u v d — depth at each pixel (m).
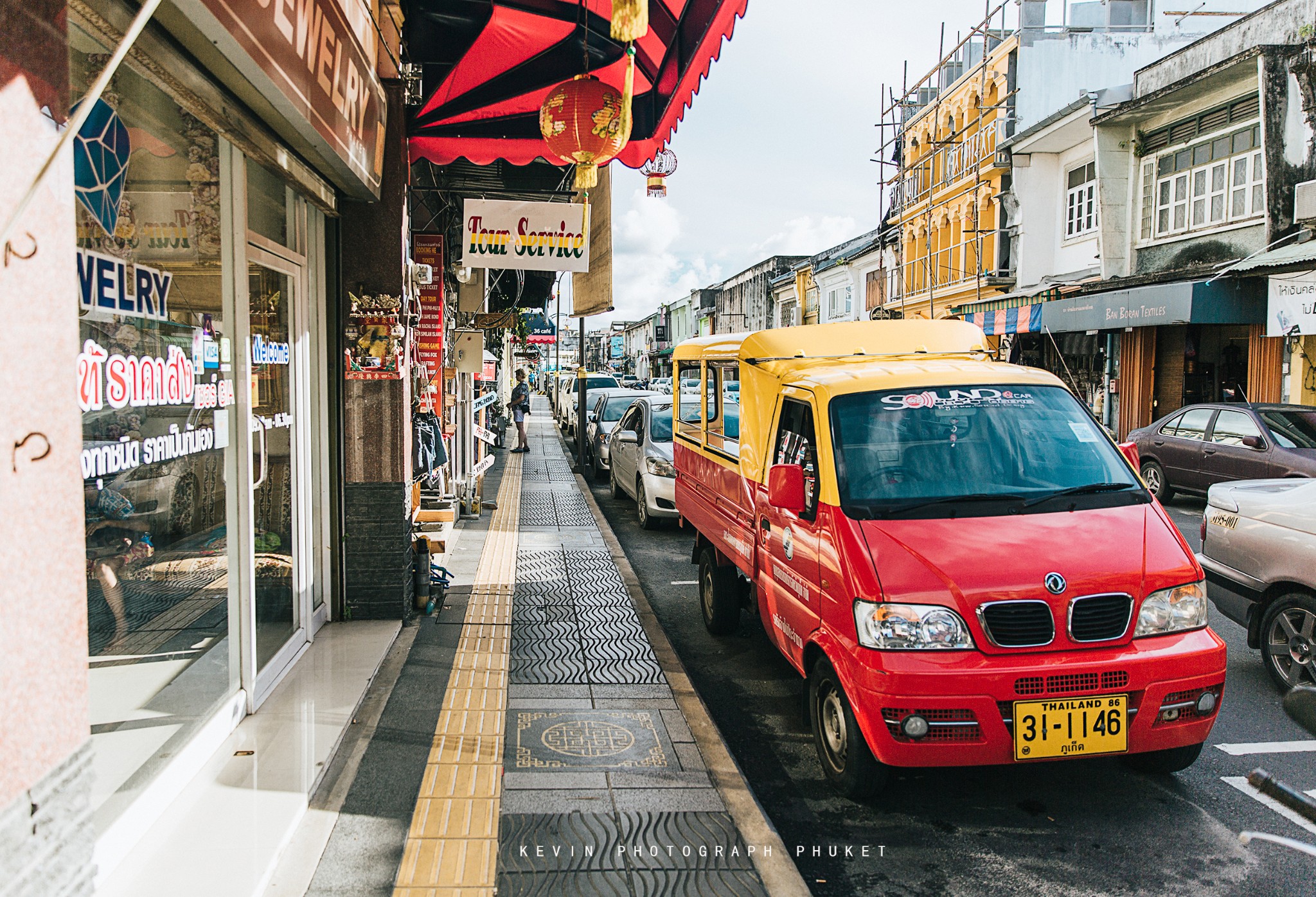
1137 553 3.79
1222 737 4.60
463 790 3.71
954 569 3.64
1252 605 5.34
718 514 6.25
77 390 1.94
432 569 7.36
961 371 4.83
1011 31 27.56
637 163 7.32
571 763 4.03
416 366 7.64
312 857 3.14
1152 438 13.02
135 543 3.18
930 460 4.30
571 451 21.55
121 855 3.01
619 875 3.10
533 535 10.12
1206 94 17.14
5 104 1.69
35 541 1.79
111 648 3.01
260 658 4.63
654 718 4.60
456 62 6.25
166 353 3.41
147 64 2.91
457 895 2.94
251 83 3.37
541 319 19.75
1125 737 3.49
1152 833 3.62
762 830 3.44
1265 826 3.67
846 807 3.88
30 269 1.77
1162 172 18.67
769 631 5.02
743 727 4.86
